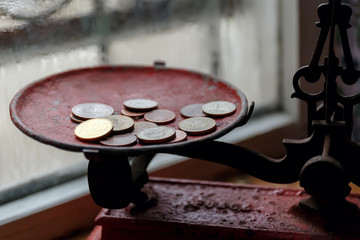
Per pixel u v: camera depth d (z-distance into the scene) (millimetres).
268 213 580
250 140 790
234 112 547
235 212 582
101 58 701
